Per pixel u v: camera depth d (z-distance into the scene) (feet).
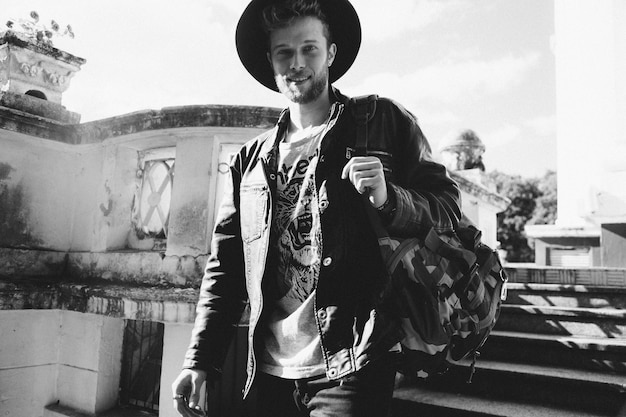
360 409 4.50
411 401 9.32
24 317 13.74
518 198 91.86
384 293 4.51
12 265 13.25
